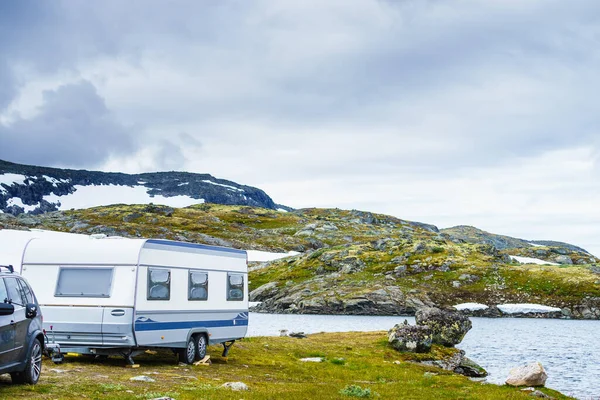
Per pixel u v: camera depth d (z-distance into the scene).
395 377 32.06
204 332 28.86
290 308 142.12
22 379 16.80
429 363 40.53
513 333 86.56
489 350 62.25
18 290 16.69
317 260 183.62
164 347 26.14
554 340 75.38
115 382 19.72
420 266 164.88
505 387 29.50
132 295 24.28
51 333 24.70
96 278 24.77
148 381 20.73
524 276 155.62
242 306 32.41
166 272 26.30
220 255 30.59
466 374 41.22
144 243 25.05
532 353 59.50
